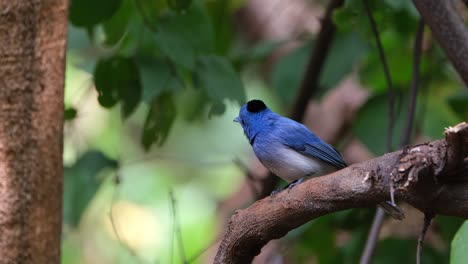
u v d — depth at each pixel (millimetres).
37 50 6996
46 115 7031
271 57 17391
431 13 8812
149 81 10391
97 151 11016
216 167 18828
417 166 5867
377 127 11180
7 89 6930
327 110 16422
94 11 10289
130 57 10633
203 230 17750
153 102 11352
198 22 10906
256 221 7270
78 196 10680
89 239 17547
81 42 11875
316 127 16516
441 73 12742
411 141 11672
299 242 13039
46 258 7055
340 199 6586
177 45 10461
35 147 6984
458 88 12844
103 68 10602
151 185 18078
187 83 12328
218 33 14242
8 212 6922
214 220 17953
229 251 7559
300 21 17234
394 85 12734
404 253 11234
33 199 6980
